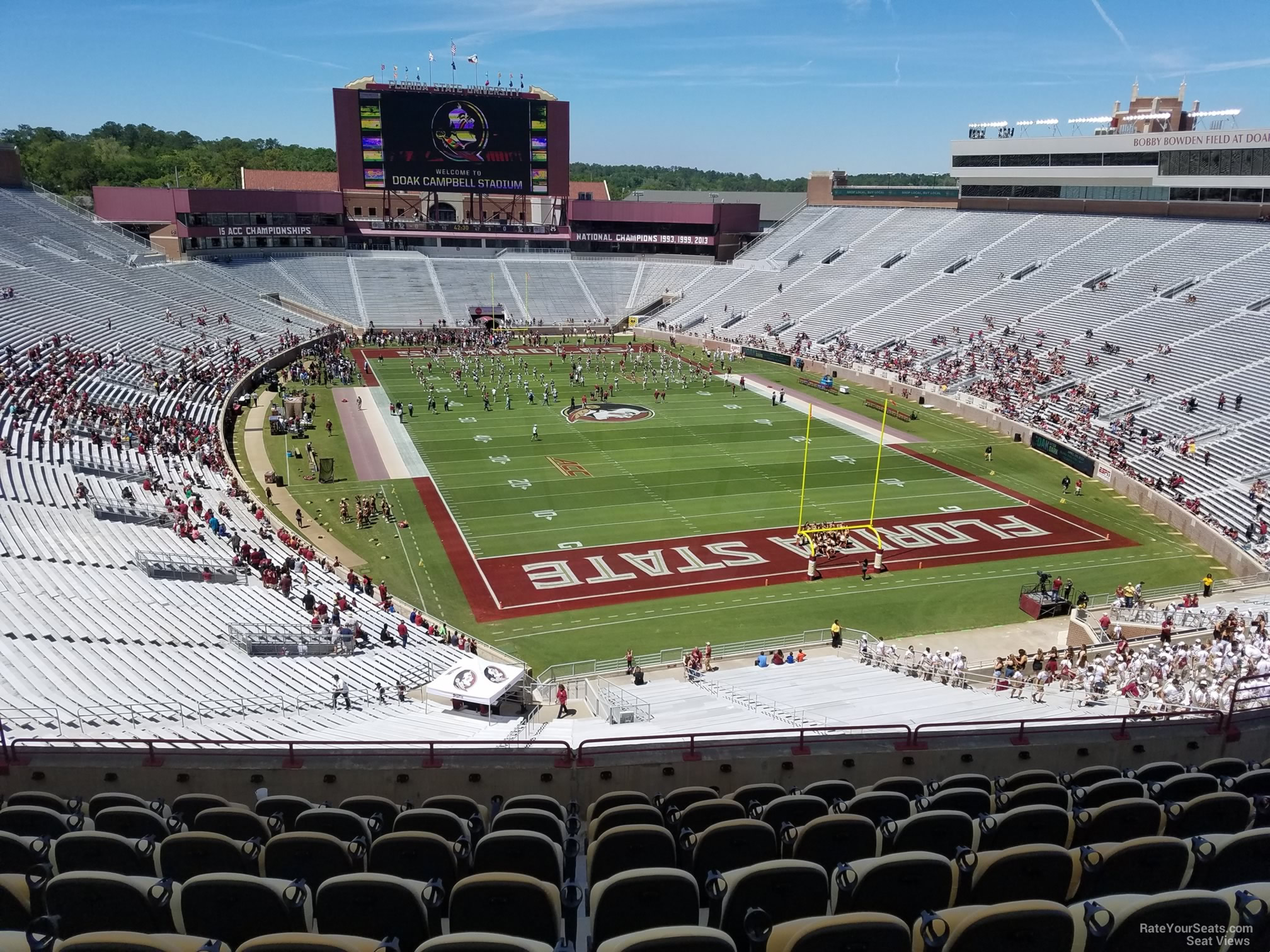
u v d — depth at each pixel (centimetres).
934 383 5825
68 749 1079
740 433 5056
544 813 811
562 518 3681
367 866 698
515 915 601
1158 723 1190
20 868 690
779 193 14025
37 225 6706
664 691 2081
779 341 7394
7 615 2077
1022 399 5231
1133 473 4088
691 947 474
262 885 579
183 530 3003
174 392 4888
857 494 4031
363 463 4359
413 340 7806
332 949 468
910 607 2936
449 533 3506
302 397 5072
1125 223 6738
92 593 2384
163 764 1064
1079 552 3403
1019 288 6612
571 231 9612
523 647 2638
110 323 5509
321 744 1099
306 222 8712
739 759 1098
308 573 2939
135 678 1912
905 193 9331
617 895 584
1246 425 4091
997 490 4112
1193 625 2589
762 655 2472
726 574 3177
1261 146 5791
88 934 473
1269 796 799
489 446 4709
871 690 1966
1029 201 7738
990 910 502
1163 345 5125
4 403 3694
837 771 1118
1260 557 3203
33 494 2945
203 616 2423
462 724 1686
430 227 9119
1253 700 1355
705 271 9362
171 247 7812
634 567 3222
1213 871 632
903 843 736
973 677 2358
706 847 712
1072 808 830
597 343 8125
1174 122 6856
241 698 1891
